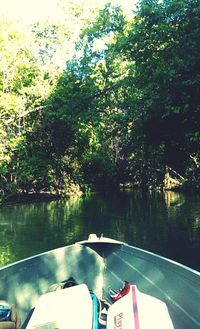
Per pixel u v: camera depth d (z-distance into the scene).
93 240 6.39
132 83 14.51
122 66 22.59
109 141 40.81
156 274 5.64
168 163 14.45
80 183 37.59
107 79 22.70
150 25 12.41
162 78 11.61
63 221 20.81
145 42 12.48
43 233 17.66
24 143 31.09
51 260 5.95
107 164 41.09
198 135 11.83
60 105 24.56
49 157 34.03
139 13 12.87
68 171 36.66
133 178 42.50
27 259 5.64
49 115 28.30
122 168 42.12
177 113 11.49
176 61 11.18
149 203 27.67
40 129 32.12
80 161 37.28
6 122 29.00
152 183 40.94
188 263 12.19
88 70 23.59
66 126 31.14
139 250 6.00
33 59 32.47
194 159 15.23
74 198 33.88
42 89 30.03
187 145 13.16
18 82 30.88
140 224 18.95
